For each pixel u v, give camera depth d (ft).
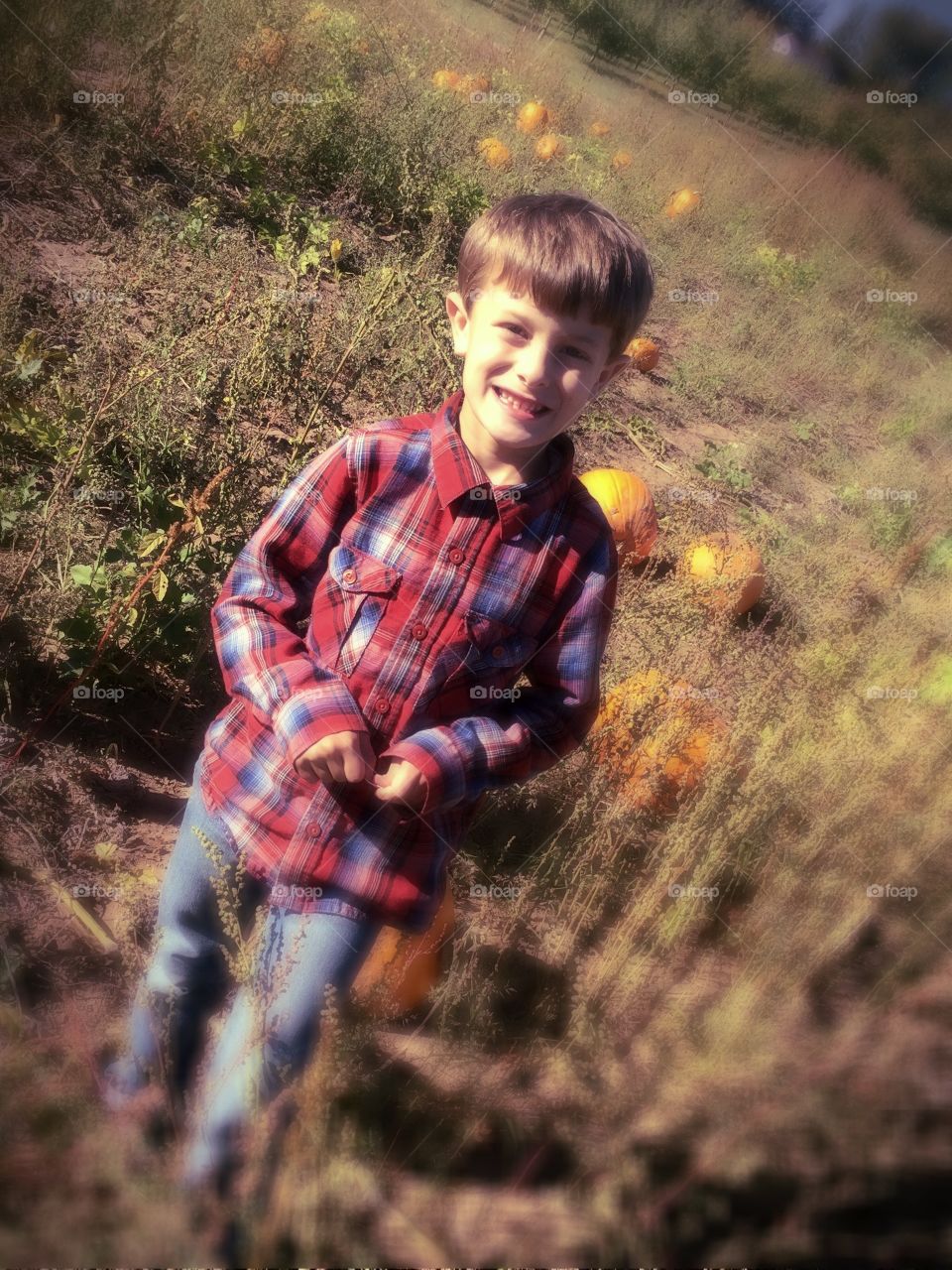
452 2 49.01
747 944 8.96
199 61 24.57
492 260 6.27
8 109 20.22
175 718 11.19
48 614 11.04
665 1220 7.37
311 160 25.67
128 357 15.35
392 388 17.87
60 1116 6.54
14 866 8.96
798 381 27.94
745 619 15.85
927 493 19.30
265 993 6.24
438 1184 7.25
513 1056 8.02
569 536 6.57
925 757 10.27
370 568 6.47
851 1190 7.69
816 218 38.78
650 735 10.91
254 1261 6.18
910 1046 7.99
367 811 6.37
